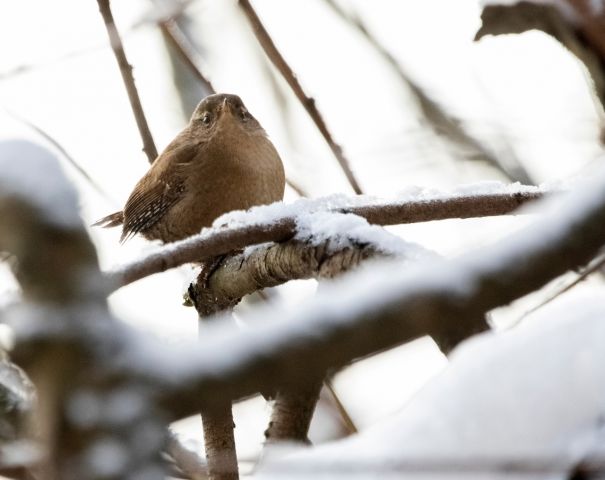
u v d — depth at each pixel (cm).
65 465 185
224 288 593
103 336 191
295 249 482
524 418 220
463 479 206
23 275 194
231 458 486
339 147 741
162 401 190
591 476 197
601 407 217
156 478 188
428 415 226
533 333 237
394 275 209
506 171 980
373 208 529
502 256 209
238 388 195
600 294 249
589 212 211
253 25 736
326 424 750
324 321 199
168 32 797
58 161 202
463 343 269
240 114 956
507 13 358
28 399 327
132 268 438
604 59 320
